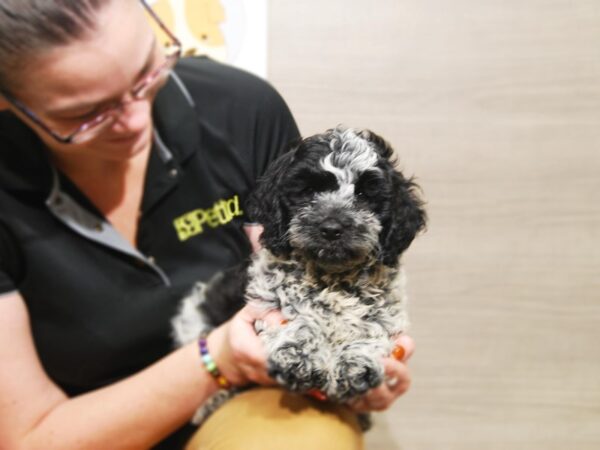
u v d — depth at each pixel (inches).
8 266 43.9
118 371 50.8
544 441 74.9
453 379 73.0
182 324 49.0
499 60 64.5
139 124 38.6
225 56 63.1
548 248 69.3
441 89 65.2
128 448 44.1
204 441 42.3
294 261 40.9
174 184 47.5
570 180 67.4
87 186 46.1
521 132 66.4
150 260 47.9
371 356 37.4
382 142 43.3
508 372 72.9
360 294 40.4
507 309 70.9
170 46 47.2
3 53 32.2
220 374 43.1
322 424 39.8
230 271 49.2
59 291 45.3
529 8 63.2
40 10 31.4
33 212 43.9
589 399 73.6
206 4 61.4
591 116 65.8
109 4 34.2
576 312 71.0
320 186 40.1
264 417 40.5
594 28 63.6
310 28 63.3
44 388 44.8
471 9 63.2
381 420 74.3
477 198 67.8
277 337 38.3
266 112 52.4
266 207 41.4
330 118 65.6
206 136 49.4
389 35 63.7
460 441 74.8
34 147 43.0
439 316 71.1
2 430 42.8
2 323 42.1
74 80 33.5
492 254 69.4
